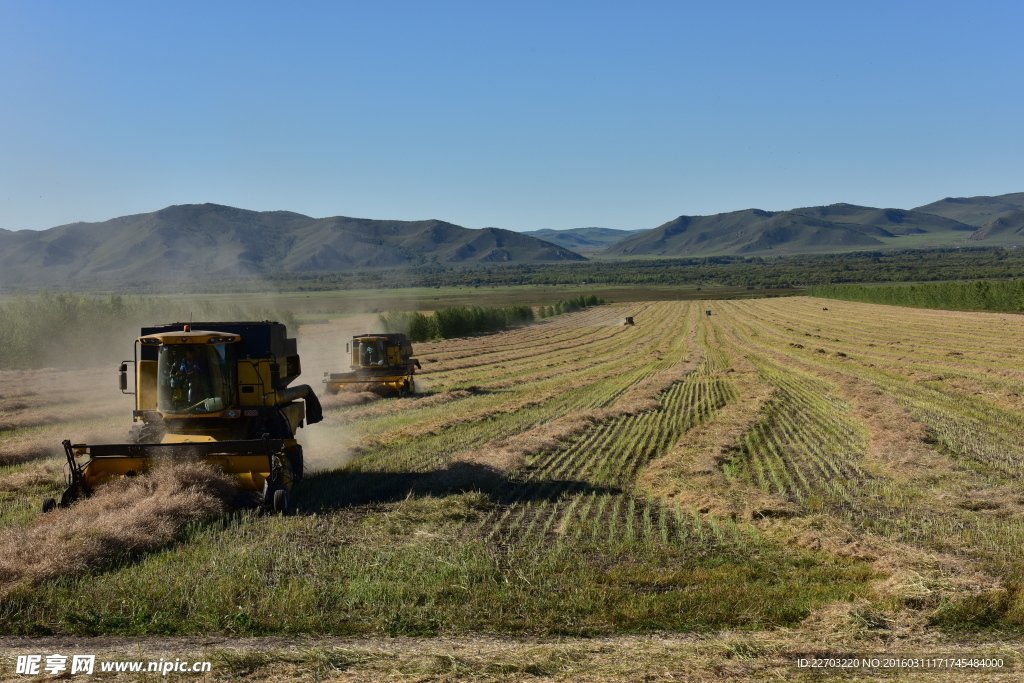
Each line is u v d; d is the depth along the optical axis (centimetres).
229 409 1355
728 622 751
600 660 657
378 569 891
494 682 615
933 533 1055
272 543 988
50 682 618
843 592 824
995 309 7419
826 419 2128
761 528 1104
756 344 5169
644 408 2405
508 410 2425
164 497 1100
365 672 633
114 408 2506
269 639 711
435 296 17288
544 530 1087
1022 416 2080
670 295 16200
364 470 1530
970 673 632
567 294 17550
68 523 1020
